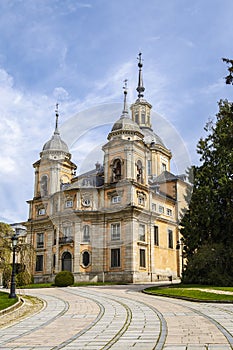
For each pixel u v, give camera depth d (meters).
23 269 25.16
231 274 25.95
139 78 60.94
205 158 29.88
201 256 26.62
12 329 9.86
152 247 34.75
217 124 29.97
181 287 24.00
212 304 15.64
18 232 23.44
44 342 7.79
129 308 14.11
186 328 9.11
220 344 7.11
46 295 21.70
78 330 9.27
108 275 33.00
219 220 27.70
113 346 7.07
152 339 7.71
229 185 27.38
